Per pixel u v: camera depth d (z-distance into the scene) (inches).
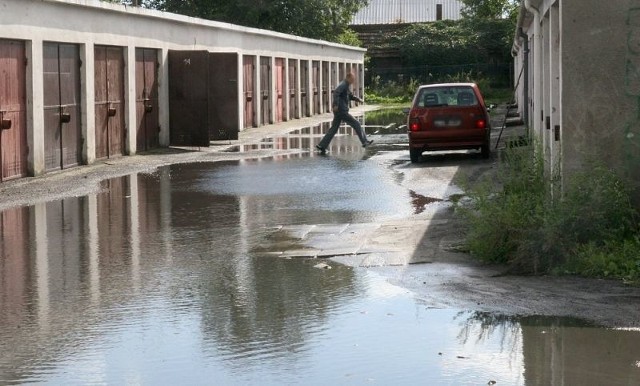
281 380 333.4
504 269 503.8
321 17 3041.3
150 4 2974.9
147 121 1304.1
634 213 520.1
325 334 389.7
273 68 2038.6
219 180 950.4
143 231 650.8
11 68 942.4
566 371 335.9
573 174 539.8
